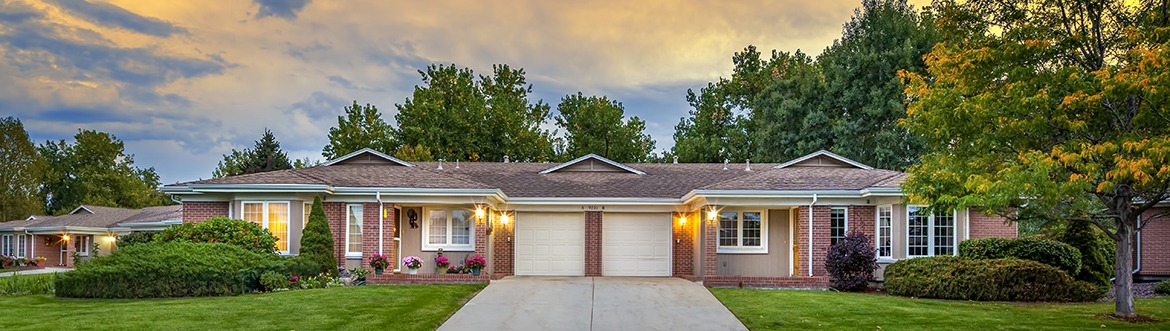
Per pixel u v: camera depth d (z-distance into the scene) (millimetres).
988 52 13320
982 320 14094
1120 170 11188
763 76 54000
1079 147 12539
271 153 44406
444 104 51500
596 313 14680
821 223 22469
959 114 13289
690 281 21516
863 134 41625
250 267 18281
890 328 13133
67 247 47375
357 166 25984
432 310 14914
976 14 14680
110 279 17125
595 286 18844
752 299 17016
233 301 16000
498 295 16953
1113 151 11781
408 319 13844
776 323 13695
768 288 21062
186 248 18328
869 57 41312
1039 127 13016
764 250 24156
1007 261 18078
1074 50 13898
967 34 14758
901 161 39594
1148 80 11070
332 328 12906
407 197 22609
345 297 16625
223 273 17547
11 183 63094
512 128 49094
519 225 25625
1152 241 24000
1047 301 17672
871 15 43000
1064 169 13062
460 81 52625
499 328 13133
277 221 21953
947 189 14648
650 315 14492
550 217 25719
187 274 17297
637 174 28328
